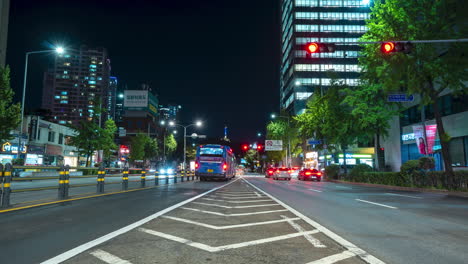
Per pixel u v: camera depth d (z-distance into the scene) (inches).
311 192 695.7
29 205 385.4
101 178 577.9
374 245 212.5
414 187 860.6
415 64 774.5
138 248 197.8
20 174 1050.7
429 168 882.1
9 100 1175.6
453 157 1120.8
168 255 183.6
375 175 1110.4
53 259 172.9
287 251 195.6
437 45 752.3
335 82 1448.1
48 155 1966.0
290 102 3887.8
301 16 3762.3
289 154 2583.7
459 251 198.4
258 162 4549.7
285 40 4338.1
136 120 4249.5
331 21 3754.9
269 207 409.4
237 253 189.9
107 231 245.3
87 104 6963.6
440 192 741.3
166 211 354.3
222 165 1173.1
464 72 742.5
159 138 4202.8
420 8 754.2
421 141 894.4
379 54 813.2
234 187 844.0
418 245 213.0
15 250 190.2
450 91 1109.7
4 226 263.1
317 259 179.2
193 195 563.5
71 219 298.4
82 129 1760.6
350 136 1364.4
